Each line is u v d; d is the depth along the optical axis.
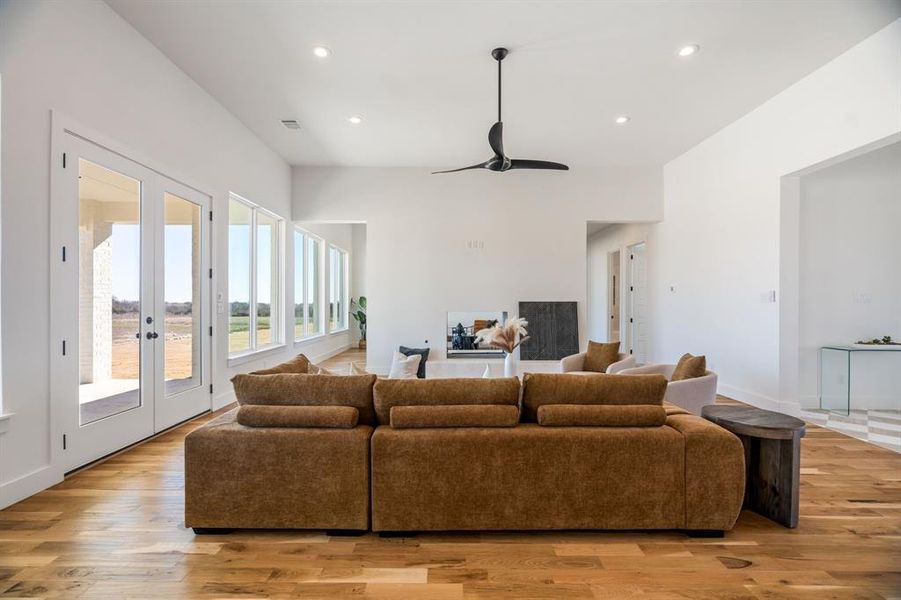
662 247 6.45
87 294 2.88
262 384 2.21
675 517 2.08
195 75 3.83
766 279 4.40
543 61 3.56
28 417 2.45
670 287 6.23
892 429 3.84
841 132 3.51
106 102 2.95
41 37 2.49
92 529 2.16
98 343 2.97
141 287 3.36
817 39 3.27
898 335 4.48
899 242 4.48
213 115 4.29
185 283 3.95
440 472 2.07
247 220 5.38
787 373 4.24
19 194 2.38
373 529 2.09
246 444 2.09
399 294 6.46
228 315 4.64
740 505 2.06
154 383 3.53
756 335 4.54
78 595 1.68
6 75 2.31
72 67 2.69
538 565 1.89
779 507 2.24
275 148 5.66
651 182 6.40
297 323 7.27
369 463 2.10
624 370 4.08
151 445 3.33
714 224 5.21
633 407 2.16
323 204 6.41
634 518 2.08
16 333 2.37
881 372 4.54
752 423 2.23
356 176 6.43
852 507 2.42
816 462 3.09
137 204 3.31
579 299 6.48
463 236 6.46
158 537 2.10
